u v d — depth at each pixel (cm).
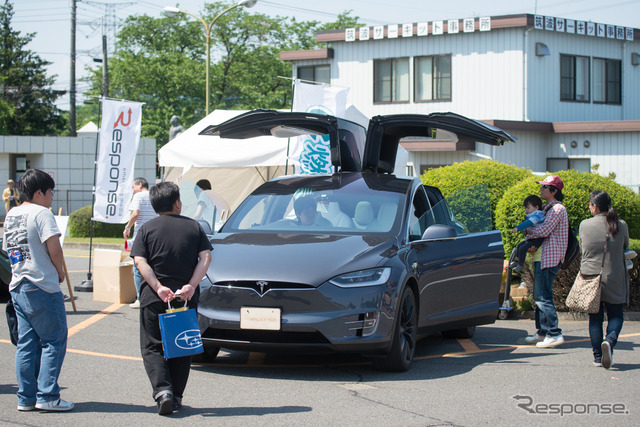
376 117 963
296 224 782
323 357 788
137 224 1127
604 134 2494
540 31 2619
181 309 551
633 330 980
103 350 812
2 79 5762
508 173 1373
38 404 564
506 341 906
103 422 540
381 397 618
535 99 2603
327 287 659
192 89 5012
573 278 1054
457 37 2686
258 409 578
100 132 1330
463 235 841
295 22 5566
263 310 659
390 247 721
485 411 577
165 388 552
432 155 2589
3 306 1126
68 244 2400
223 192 1989
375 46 2841
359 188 824
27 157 3631
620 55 2870
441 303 784
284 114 955
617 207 1184
